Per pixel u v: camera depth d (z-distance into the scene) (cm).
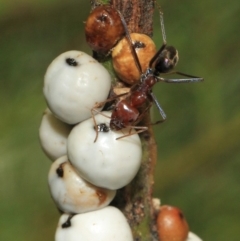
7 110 15
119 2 12
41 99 15
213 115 15
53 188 12
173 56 13
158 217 12
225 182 15
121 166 12
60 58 12
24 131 15
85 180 12
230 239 15
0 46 15
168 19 15
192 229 15
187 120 15
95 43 12
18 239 15
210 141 15
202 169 15
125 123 12
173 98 15
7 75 15
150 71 12
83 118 12
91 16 12
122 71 12
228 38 15
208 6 15
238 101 15
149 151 12
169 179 15
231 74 15
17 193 15
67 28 15
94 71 12
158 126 15
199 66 15
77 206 12
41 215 15
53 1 15
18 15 15
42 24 15
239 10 15
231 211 15
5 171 15
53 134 12
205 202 15
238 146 15
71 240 12
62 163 12
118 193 12
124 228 12
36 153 15
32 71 15
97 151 12
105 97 12
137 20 12
